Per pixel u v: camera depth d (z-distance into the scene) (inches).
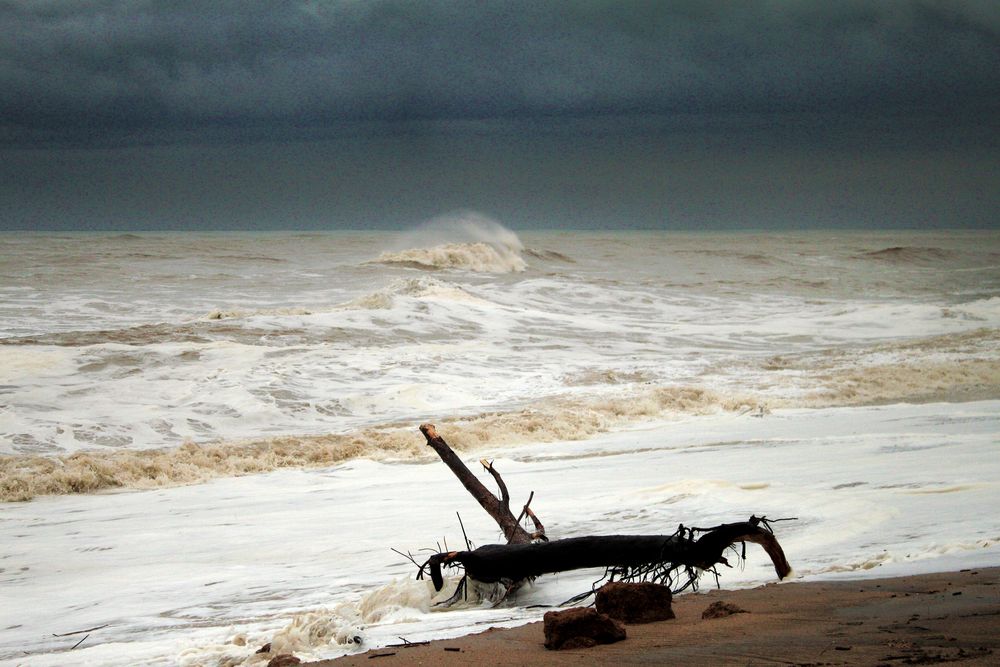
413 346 1604.3
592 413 1154.7
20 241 5516.7
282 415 1159.6
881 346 1706.4
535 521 397.1
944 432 861.8
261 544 545.3
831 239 7209.6
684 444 918.4
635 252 4776.1
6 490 816.9
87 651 299.4
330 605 358.0
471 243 3779.5
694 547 277.4
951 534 363.9
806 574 298.0
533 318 1966.0
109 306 2325.3
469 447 1010.1
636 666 169.6
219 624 340.5
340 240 5826.8
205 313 2224.4
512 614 297.0
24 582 480.4
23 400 1147.9
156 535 609.0
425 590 337.4
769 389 1302.9
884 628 183.5
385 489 768.9
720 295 2770.7
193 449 969.5
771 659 164.6
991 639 164.7
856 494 502.3
